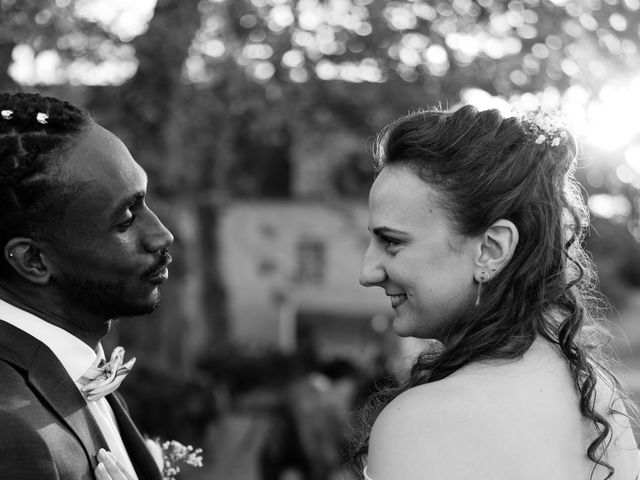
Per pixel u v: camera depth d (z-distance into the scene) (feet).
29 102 6.12
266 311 83.71
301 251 83.56
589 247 27.09
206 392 30.50
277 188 82.38
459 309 6.23
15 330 6.11
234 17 27.68
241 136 32.42
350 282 83.41
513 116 6.47
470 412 5.71
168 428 25.59
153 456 7.73
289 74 28.35
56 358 6.12
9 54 19.97
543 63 25.30
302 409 24.71
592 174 25.52
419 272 6.15
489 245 6.15
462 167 6.09
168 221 30.55
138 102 27.09
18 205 6.01
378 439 5.81
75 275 6.18
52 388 6.01
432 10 26.18
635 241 26.94
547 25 25.27
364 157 33.60
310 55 27.78
